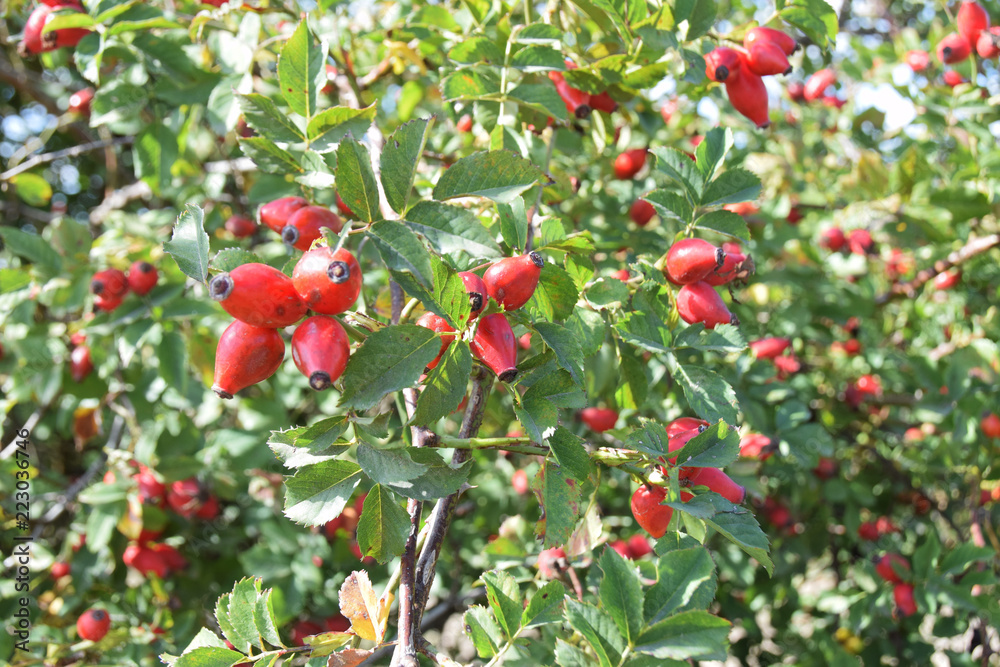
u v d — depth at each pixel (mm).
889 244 4359
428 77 3461
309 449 1359
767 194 4410
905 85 3740
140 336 2844
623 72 2379
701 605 1288
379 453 1382
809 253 4059
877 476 4309
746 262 2164
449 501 1610
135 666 2791
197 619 3320
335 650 1527
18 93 6531
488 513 3830
